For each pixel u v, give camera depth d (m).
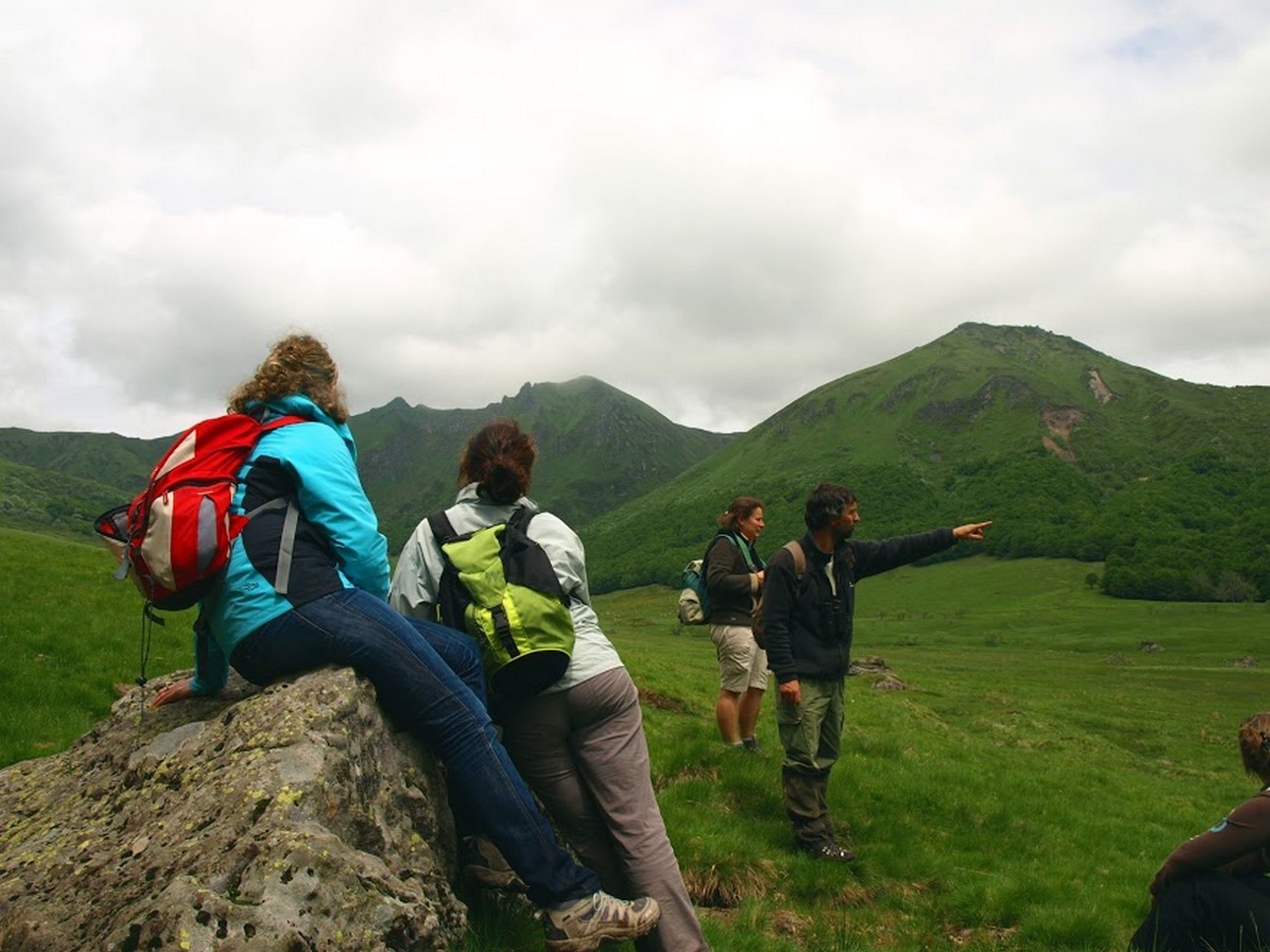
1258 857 6.20
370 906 3.79
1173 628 156.38
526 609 5.00
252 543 4.57
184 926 3.38
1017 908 8.82
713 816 9.80
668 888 5.20
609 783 5.34
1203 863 6.24
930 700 53.03
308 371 5.07
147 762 4.83
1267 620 162.00
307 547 4.71
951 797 12.59
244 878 3.65
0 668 16.34
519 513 5.48
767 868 8.67
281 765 4.16
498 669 5.02
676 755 11.22
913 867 9.50
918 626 172.38
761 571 11.57
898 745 17.38
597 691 5.29
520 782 4.89
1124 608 185.62
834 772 12.30
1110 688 83.81
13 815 5.23
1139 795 21.45
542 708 5.28
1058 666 112.69
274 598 4.57
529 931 5.33
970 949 8.12
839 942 7.37
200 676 5.75
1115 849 12.47
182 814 4.08
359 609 4.67
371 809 4.45
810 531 9.23
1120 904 9.76
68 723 14.20
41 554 36.66
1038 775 20.84
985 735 37.97
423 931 3.98
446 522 5.43
